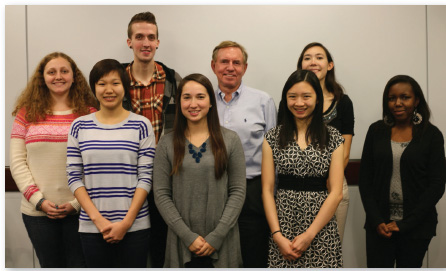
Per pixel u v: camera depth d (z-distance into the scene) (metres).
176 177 1.57
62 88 1.75
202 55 2.25
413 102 1.72
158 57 2.24
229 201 1.57
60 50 2.21
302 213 1.55
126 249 1.56
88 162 1.54
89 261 1.56
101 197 1.54
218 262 1.55
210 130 1.60
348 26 2.27
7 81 2.22
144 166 1.59
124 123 1.60
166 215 1.55
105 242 1.56
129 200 1.55
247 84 2.27
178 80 2.08
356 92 2.30
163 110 1.92
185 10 2.23
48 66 1.73
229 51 1.82
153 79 1.93
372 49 2.28
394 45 2.28
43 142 1.68
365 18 2.27
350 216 2.35
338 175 1.55
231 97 1.90
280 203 1.59
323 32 2.26
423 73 2.30
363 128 2.32
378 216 1.74
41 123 1.72
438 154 1.70
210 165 1.55
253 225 1.82
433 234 1.72
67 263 1.75
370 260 1.81
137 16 1.90
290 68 2.27
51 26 2.20
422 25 2.28
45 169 1.70
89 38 2.22
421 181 1.71
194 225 1.55
